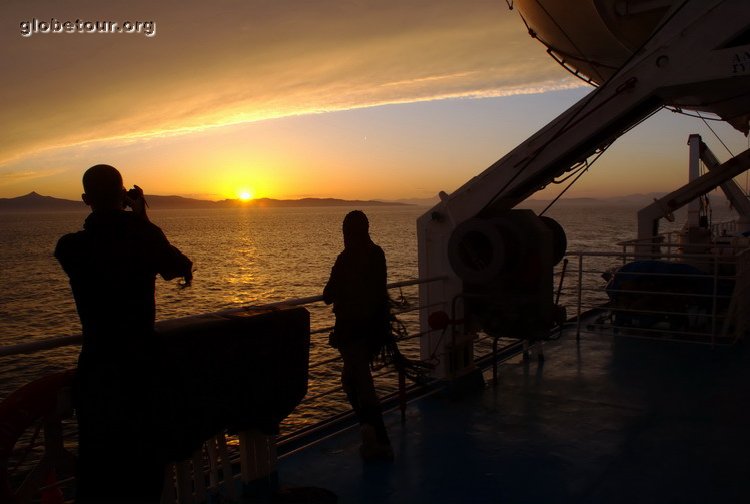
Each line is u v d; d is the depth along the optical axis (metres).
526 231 4.78
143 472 2.51
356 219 3.70
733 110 8.24
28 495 2.52
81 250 2.45
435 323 4.72
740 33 4.09
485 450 3.98
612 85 4.50
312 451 3.99
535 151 4.81
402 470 3.69
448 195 5.21
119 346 2.45
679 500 3.27
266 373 3.05
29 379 24.81
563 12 7.37
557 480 3.53
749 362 6.06
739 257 6.62
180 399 2.64
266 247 123.88
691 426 4.38
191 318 2.91
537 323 4.78
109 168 2.50
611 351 6.61
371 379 3.74
